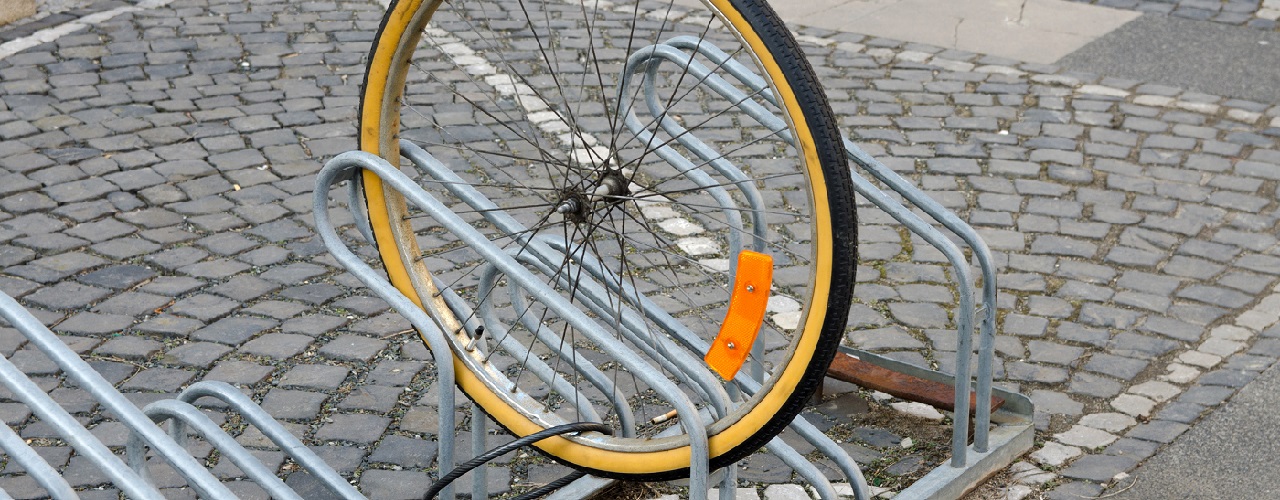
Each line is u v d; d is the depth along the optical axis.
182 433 2.81
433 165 3.00
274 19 7.82
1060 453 3.72
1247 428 3.84
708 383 2.68
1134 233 5.24
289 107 6.41
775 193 5.55
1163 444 3.76
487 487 3.31
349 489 2.64
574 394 3.14
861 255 5.01
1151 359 4.25
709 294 4.60
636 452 2.84
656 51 3.44
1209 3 8.55
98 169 5.57
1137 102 6.78
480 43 7.39
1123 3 8.56
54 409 2.10
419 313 2.88
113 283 4.57
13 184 5.37
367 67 2.96
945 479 3.42
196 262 4.77
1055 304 4.63
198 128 6.09
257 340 4.22
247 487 3.43
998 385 4.09
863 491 3.03
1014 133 6.33
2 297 2.27
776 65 2.37
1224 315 4.57
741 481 3.55
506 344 3.16
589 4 8.25
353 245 4.95
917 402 3.91
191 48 7.23
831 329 2.45
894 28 8.00
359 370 4.06
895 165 5.92
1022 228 5.28
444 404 2.88
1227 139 6.28
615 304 3.05
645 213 5.24
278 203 5.32
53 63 6.90
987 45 7.70
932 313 4.56
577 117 5.99
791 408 2.54
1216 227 5.30
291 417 3.78
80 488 3.39
